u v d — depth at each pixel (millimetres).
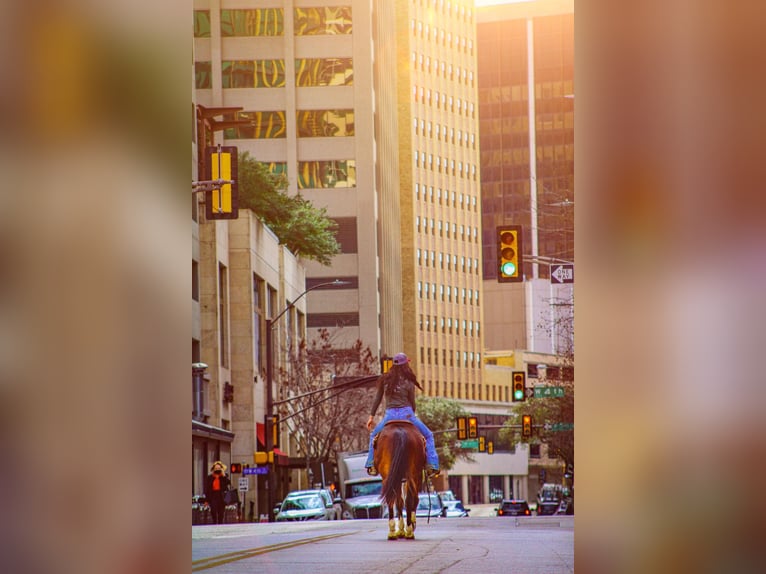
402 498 39688
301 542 39375
